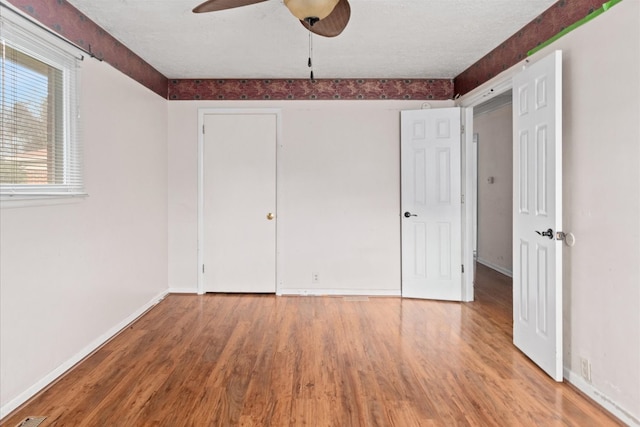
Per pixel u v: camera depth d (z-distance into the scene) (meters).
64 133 2.40
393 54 3.34
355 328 3.10
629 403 1.81
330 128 4.07
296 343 2.79
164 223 4.03
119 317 3.05
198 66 3.67
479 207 5.91
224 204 4.13
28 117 2.11
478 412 1.93
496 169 5.38
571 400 2.04
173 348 2.70
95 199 2.70
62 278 2.34
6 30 1.91
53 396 2.07
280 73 3.88
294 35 2.93
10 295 1.95
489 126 5.56
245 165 4.11
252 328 3.10
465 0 2.39
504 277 4.95
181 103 4.09
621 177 1.85
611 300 1.92
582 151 2.11
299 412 1.93
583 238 2.11
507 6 2.47
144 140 3.52
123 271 3.12
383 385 2.19
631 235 1.80
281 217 4.12
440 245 3.91
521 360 2.52
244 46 3.14
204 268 4.16
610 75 1.90
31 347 2.08
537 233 2.39
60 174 2.38
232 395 2.08
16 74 2.02
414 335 2.95
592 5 2.11
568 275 2.23
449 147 3.85
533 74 2.43
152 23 2.72
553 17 2.46
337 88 4.06
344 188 4.09
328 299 3.96
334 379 2.26
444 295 3.92
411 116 3.94
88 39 2.62
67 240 2.39
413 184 3.96
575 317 2.18
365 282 4.12
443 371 2.36
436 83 4.06
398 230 4.10
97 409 1.95
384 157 4.08
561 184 2.19
